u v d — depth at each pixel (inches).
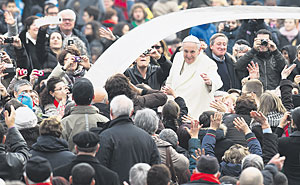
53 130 965.2
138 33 1395.2
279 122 1160.2
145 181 891.4
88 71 1326.3
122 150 970.1
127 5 2379.4
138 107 1125.1
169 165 1044.5
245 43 1606.8
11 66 1368.1
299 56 1498.5
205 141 1077.8
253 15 1443.2
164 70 1414.9
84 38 1740.9
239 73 1504.7
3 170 954.7
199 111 1381.6
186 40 1386.6
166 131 1092.5
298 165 1064.2
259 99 1232.8
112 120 989.8
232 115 1139.9
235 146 1049.5
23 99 1238.3
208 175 896.3
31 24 1577.3
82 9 2234.3
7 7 2112.5
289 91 1257.4
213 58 1501.0
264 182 904.3
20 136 989.8
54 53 1557.6
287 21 2102.6
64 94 1248.2
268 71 1493.6
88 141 909.2
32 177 847.7
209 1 2111.2
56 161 954.7
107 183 911.7
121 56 1347.2
